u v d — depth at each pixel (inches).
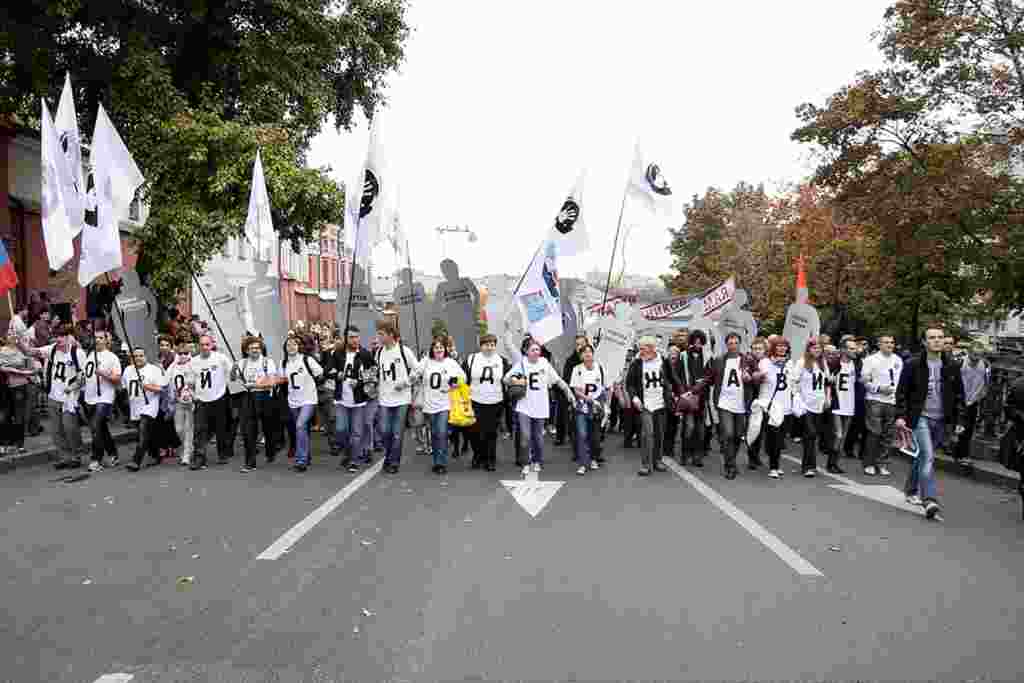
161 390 518.6
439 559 300.8
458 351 726.5
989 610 250.1
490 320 756.6
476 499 420.5
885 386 528.4
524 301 624.4
